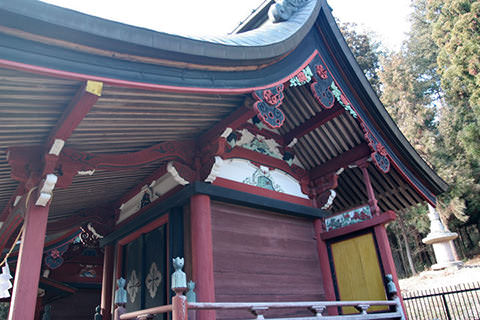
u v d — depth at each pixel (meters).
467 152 30.69
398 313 7.90
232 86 5.55
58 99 4.32
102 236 9.90
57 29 3.52
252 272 7.52
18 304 4.45
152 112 5.43
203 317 6.07
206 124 6.76
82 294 14.88
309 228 9.59
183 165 7.08
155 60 4.52
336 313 8.70
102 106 4.75
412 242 35.41
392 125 9.28
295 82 7.02
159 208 7.61
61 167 5.47
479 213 32.12
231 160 8.16
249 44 5.77
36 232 4.99
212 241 7.11
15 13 3.20
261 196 8.09
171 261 7.08
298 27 7.12
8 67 3.40
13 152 5.07
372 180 10.88
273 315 7.59
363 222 9.02
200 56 4.87
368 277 8.79
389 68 38.41
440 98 40.41
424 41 42.62
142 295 7.86
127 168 6.39
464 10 27.73
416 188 10.28
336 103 8.98
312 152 9.98
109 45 3.98
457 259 25.73
